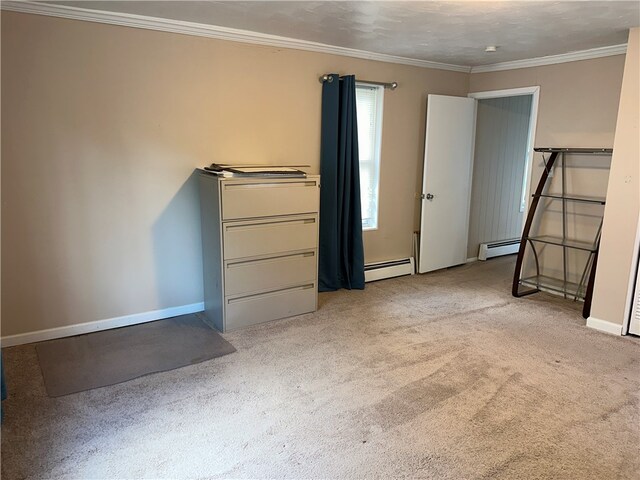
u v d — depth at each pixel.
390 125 4.71
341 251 4.48
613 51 3.89
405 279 4.94
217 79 3.57
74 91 3.05
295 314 3.80
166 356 3.06
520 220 6.32
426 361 3.05
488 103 5.49
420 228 5.11
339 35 3.64
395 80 4.64
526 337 3.45
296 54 3.93
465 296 4.38
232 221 3.32
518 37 3.61
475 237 5.80
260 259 3.51
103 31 3.08
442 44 3.92
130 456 2.12
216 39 3.50
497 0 2.66
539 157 4.55
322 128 4.19
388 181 4.84
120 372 2.85
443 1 2.70
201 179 3.50
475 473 2.04
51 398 2.56
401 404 2.56
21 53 2.85
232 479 1.99
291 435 2.28
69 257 3.23
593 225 4.20
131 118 3.28
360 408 2.51
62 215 3.15
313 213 3.70
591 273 3.74
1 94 2.83
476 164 5.57
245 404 2.54
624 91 3.30
